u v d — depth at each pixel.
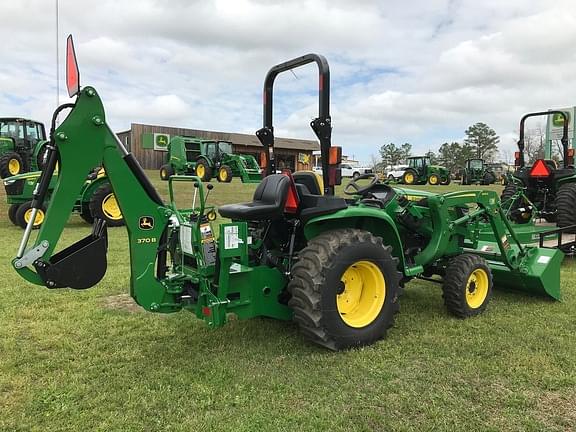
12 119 17.27
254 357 3.45
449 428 2.57
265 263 3.74
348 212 3.54
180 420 2.64
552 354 3.50
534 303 4.84
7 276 5.78
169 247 3.56
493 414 2.71
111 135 3.14
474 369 3.26
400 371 3.23
